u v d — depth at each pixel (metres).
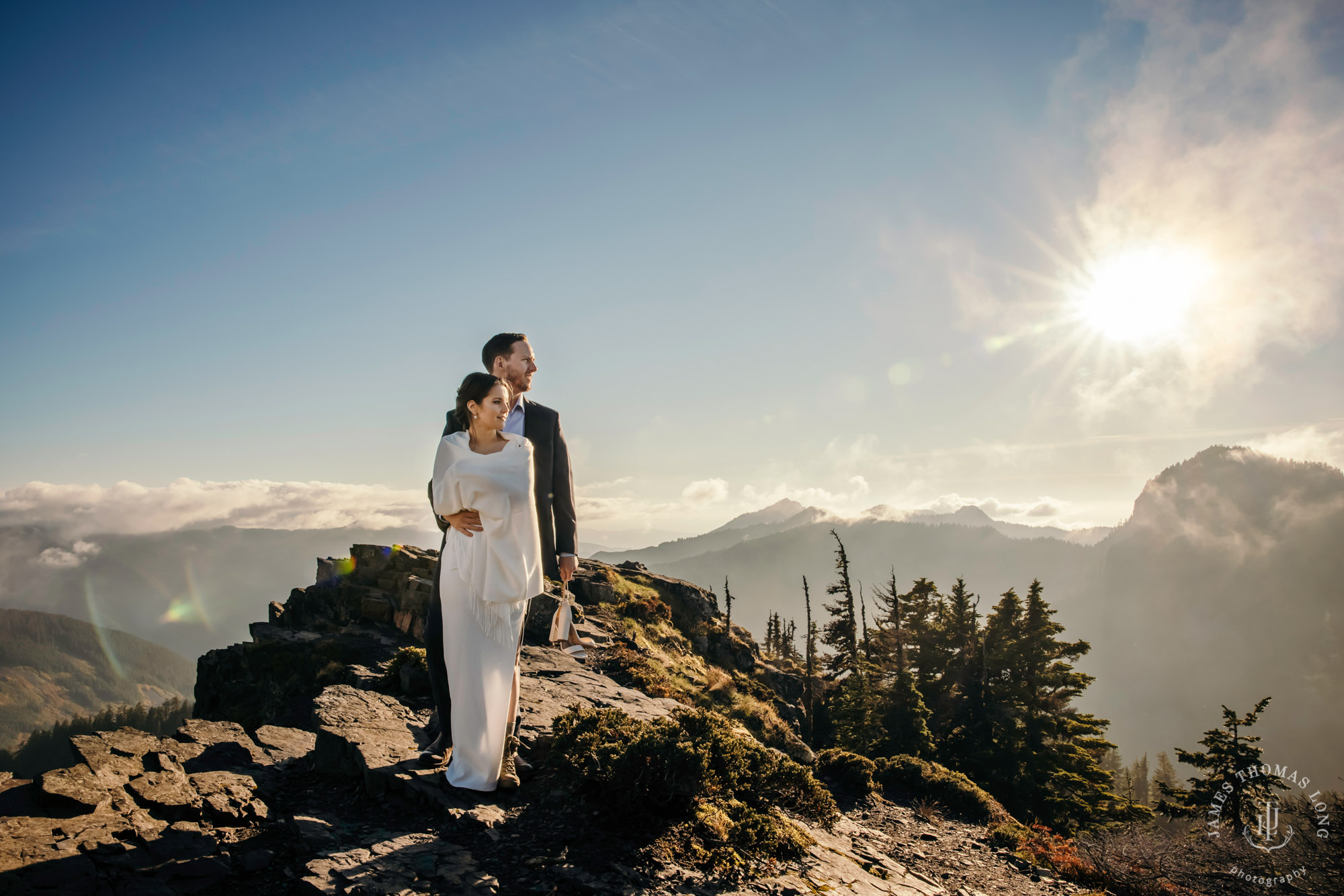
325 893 3.17
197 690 18.70
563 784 4.58
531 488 4.27
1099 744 33.56
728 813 4.88
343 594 21.75
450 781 4.32
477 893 3.31
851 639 44.97
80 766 4.08
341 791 4.49
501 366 4.64
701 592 34.28
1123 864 8.08
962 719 36.47
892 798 9.97
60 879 3.00
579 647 4.67
